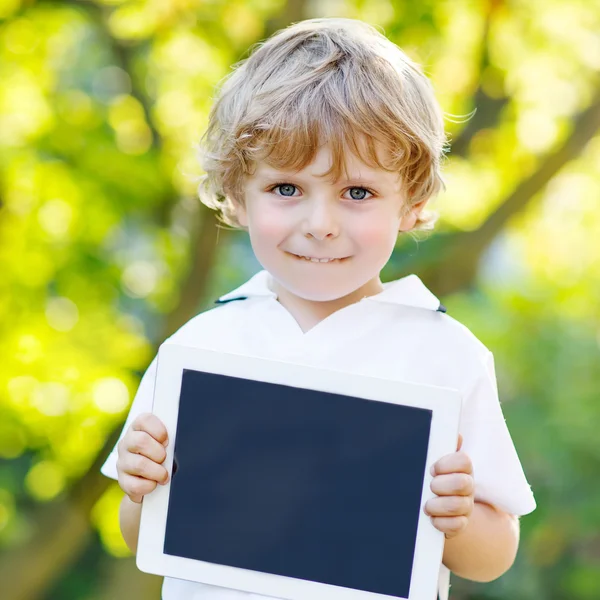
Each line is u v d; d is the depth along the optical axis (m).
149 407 2.12
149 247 6.47
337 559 1.69
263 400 1.72
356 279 1.89
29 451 6.92
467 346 2.02
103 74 6.61
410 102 1.95
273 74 1.96
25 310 6.09
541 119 6.30
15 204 5.91
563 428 9.28
